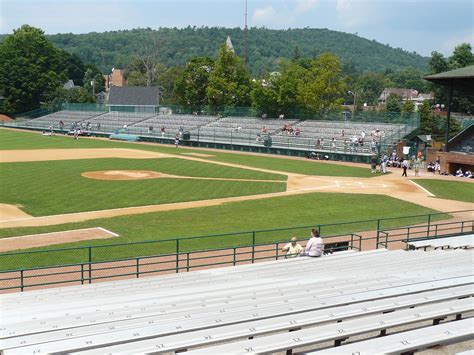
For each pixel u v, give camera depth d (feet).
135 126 310.24
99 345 26.68
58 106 383.45
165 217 105.09
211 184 145.89
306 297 36.42
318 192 136.46
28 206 111.45
